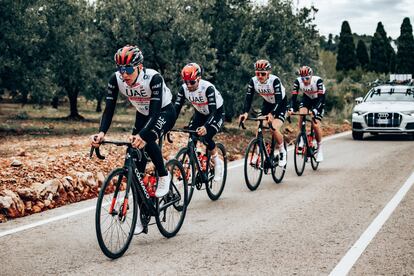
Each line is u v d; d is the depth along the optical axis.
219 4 18.91
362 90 31.28
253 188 8.26
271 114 8.27
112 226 5.08
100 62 21.72
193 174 6.91
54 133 19.95
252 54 18.89
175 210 5.88
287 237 5.52
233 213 6.70
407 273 4.38
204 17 19.34
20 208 6.79
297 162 9.56
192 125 7.41
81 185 8.12
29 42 19.31
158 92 5.18
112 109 5.19
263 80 8.28
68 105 50.41
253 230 5.84
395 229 5.78
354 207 6.92
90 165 9.48
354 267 4.54
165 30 18.97
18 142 16.05
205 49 18.23
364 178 9.16
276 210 6.83
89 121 28.78
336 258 4.79
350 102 28.44
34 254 4.98
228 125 21.09
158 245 5.30
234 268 4.54
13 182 7.64
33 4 19.84
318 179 9.22
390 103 16.02
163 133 5.76
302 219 6.31
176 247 5.22
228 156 12.30
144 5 19.09
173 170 5.86
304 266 4.57
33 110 38.44
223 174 7.73
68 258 4.85
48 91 20.92
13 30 18.78
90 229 5.92
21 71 19.86
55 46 22.02
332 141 15.55
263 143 8.46
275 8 19.16
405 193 7.76
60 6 22.34
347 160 11.47
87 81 27.02
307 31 21.09
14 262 4.73
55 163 9.06
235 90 18.55
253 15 19.12
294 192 8.07
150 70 5.28
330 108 25.94
